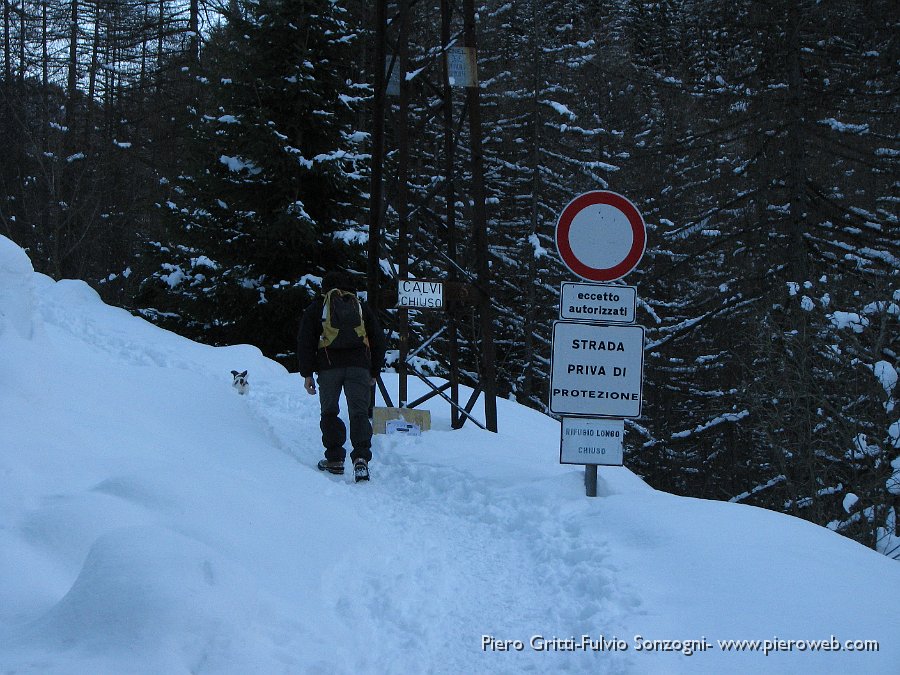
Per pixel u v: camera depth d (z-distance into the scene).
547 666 3.51
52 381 5.64
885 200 18.98
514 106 24.36
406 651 3.61
